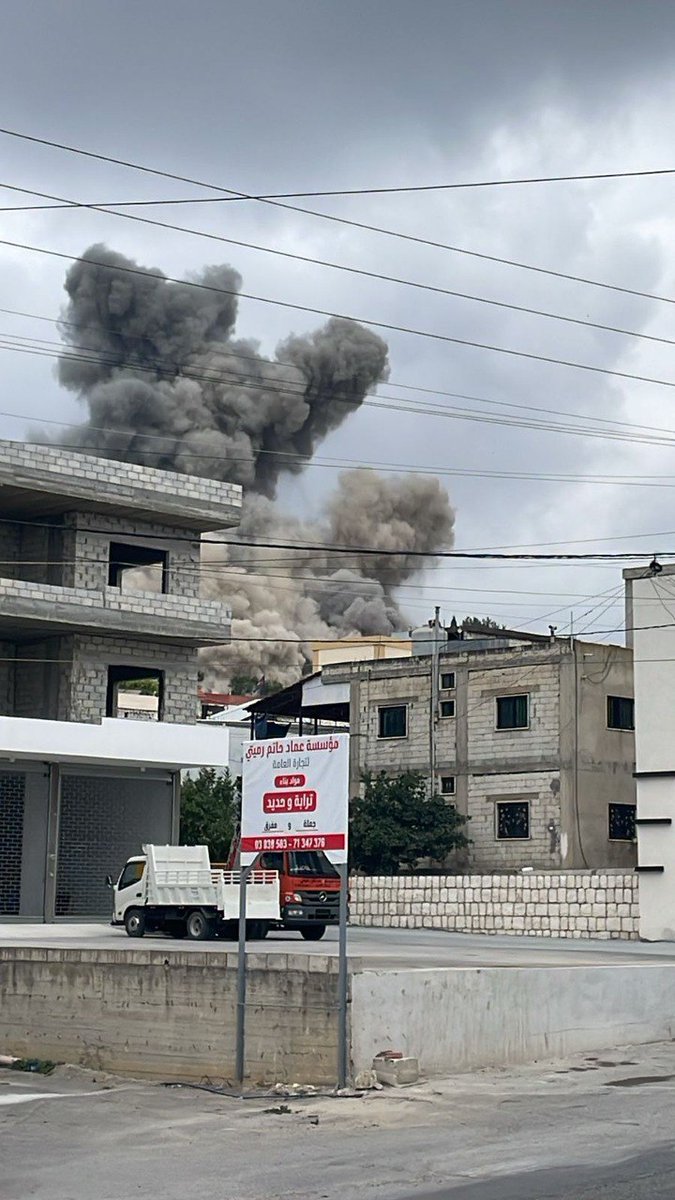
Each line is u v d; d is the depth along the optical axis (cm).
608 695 4766
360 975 1352
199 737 3716
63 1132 1202
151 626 3991
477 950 2648
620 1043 1630
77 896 3575
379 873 4872
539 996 1538
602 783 4700
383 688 5153
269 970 1403
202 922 2883
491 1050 1472
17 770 3491
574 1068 1479
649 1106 1257
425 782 4975
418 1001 1403
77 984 1591
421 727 5022
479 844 4797
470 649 5294
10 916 3444
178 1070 1472
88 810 3622
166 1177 1014
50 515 4041
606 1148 1069
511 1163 1020
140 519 4100
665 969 1719
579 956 2398
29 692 4062
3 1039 1662
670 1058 1555
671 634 3472
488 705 4862
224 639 4141
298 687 5438
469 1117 1213
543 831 4647
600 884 3491
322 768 1357
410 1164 1030
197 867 3023
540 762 4688
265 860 2977
